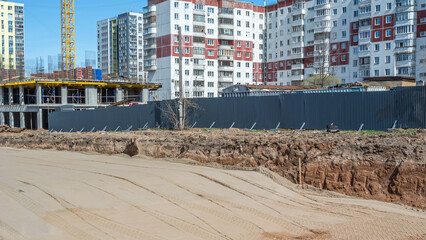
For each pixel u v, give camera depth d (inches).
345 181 668.7
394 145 665.0
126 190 605.3
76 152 1184.8
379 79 2341.3
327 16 3157.0
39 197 550.3
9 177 692.7
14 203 520.4
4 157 1053.2
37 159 995.3
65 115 1752.0
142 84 2691.9
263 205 572.1
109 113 1546.5
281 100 1037.8
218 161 847.1
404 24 2669.8
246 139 856.3
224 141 881.5
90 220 474.3
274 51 3649.1
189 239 435.8
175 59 3248.0
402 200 605.0
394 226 489.4
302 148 756.0
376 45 2832.2
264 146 808.3
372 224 498.6
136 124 1438.2
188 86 3075.8
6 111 2605.8
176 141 983.0
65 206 518.3
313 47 3275.1
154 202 556.1
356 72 3004.4
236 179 693.3
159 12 3336.6
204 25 3388.3
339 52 3110.2
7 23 5718.5
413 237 452.4
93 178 677.9
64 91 2380.7
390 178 633.6
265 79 3754.9
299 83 3378.4
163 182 655.8
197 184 653.3
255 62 3742.6
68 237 422.6
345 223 504.7
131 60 5871.1
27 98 2723.9
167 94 3208.7
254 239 447.5
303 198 621.6
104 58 6491.1
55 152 1191.6
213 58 3489.2
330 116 955.3
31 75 3225.9
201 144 911.0
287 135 857.5
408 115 839.7
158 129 1323.8
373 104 888.9
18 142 1482.5
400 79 2234.3
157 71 3385.8
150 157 978.7
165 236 439.8
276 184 687.7
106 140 1167.0
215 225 482.0
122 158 995.9
